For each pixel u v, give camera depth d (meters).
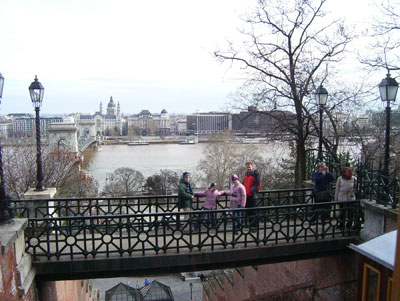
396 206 7.76
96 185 48.59
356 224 8.91
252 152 48.75
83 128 131.38
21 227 6.89
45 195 10.59
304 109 17.44
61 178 27.22
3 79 7.15
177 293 33.97
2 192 6.95
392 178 7.89
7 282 6.10
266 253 8.15
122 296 30.59
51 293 8.71
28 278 6.93
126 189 54.19
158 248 7.71
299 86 17.55
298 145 17.77
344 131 18.95
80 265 7.46
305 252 8.40
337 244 8.58
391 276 5.46
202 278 34.97
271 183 31.70
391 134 17.17
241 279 14.55
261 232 9.60
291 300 11.10
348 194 9.13
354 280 8.58
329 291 9.44
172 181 57.22
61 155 30.42
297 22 17.36
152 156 105.25
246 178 9.99
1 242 6.02
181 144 155.62
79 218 7.40
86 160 75.88
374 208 8.10
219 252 7.90
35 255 7.48
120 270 7.60
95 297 16.75
